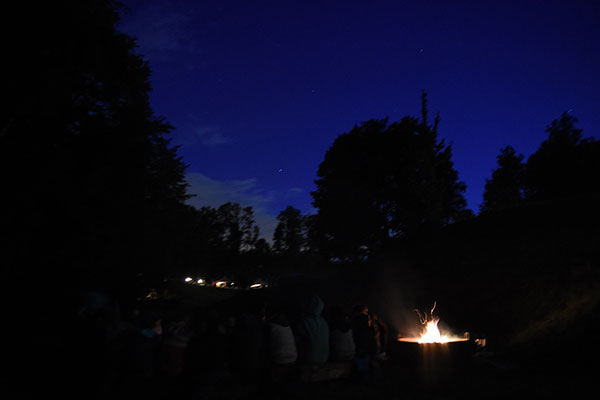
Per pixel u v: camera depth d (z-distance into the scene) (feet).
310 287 67.92
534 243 51.31
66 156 45.55
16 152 43.21
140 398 19.26
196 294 139.44
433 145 85.46
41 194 42.04
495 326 39.52
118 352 18.62
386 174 120.47
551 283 41.34
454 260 57.67
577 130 128.36
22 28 42.57
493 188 166.09
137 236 54.29
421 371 28.55
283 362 21.57
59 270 44.14
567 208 59.72
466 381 25.45
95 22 48.37
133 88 62.39
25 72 42.55
